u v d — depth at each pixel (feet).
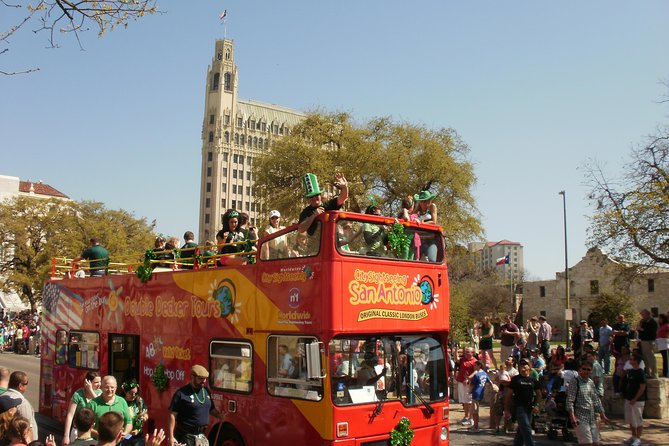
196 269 36.99
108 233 209.67
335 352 28.37
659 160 73.97
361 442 28.43
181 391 29.27
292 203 135.74
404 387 30.71
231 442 32.91
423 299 32.19
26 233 204.85
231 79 513.86
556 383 50.11
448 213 132.36
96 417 28.12
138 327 41.75
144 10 27.45
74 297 50.03
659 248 71.00
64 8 26.45
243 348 32.76
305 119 146.82
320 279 28.81
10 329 157.99
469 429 54.54
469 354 56.49
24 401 26.99
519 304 278.26
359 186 135.54
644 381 46.37
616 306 155.12
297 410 29.04
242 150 511.81
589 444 37.17
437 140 137.18
